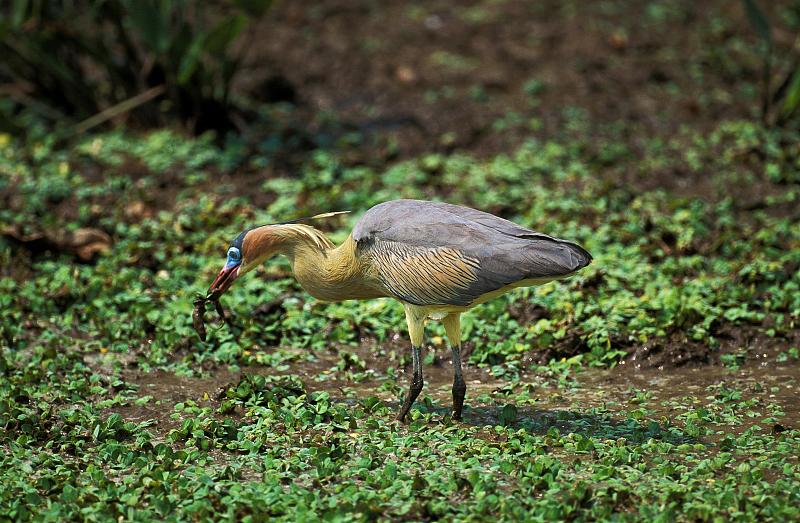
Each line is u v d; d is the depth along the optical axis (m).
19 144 19.02
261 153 18.61
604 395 11.30
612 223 15.38
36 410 10.87
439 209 10.45
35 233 14.91
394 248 10.27
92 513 8.63
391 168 17.89
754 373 11.76
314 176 17.30
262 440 10.00
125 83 19.42
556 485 8.95
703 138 18.98
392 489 8.91
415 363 10.55
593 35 23.77
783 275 13.44
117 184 17.09
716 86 21.48
